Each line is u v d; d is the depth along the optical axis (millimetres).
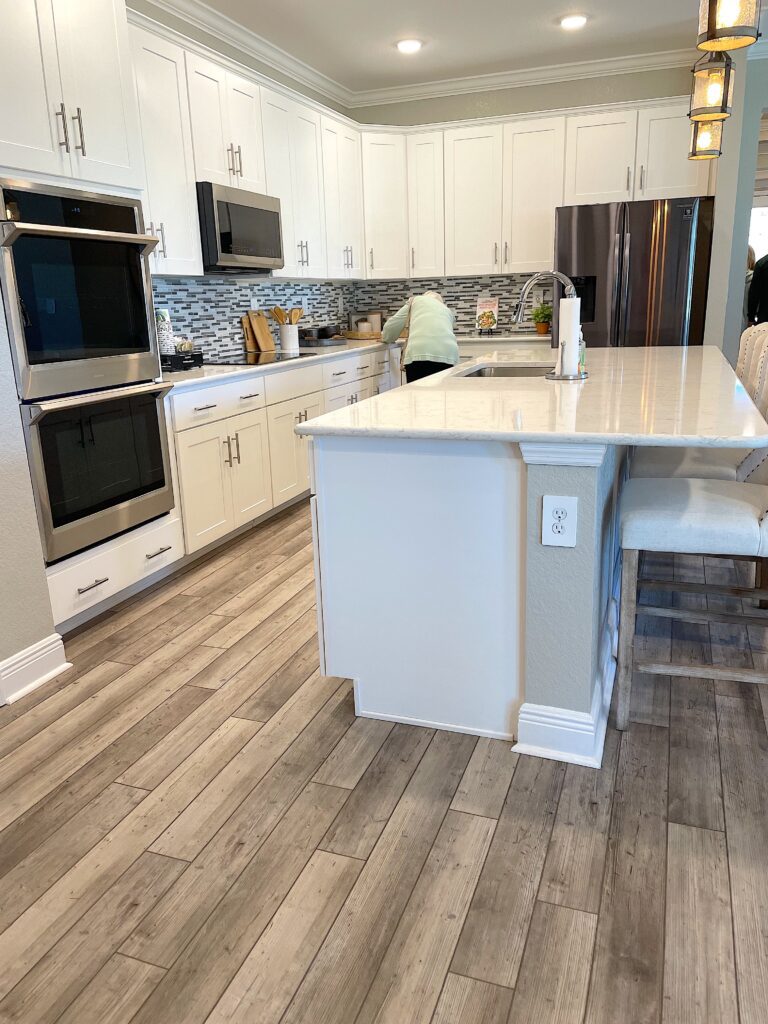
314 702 2303
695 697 2236
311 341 5441
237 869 1617
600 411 1961
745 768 1896
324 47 4711
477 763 1961
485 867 1594
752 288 5320
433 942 1411
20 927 1485
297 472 4426
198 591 3229
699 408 1951
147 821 1783
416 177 5590
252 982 1344
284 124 4477
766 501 2006
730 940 1393
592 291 5047
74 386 2635
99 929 1473
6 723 2230
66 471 2623
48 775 1974
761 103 4832
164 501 3180
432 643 2070
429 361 4652
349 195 5340
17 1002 1321
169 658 2615
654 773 1886
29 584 2436
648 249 4859
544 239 5410
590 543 1790
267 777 1936
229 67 3916
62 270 2541
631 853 1616
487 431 1753
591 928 1428
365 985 1328
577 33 4609
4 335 2320
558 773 1903
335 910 1495
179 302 4211
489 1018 1259
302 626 2842
